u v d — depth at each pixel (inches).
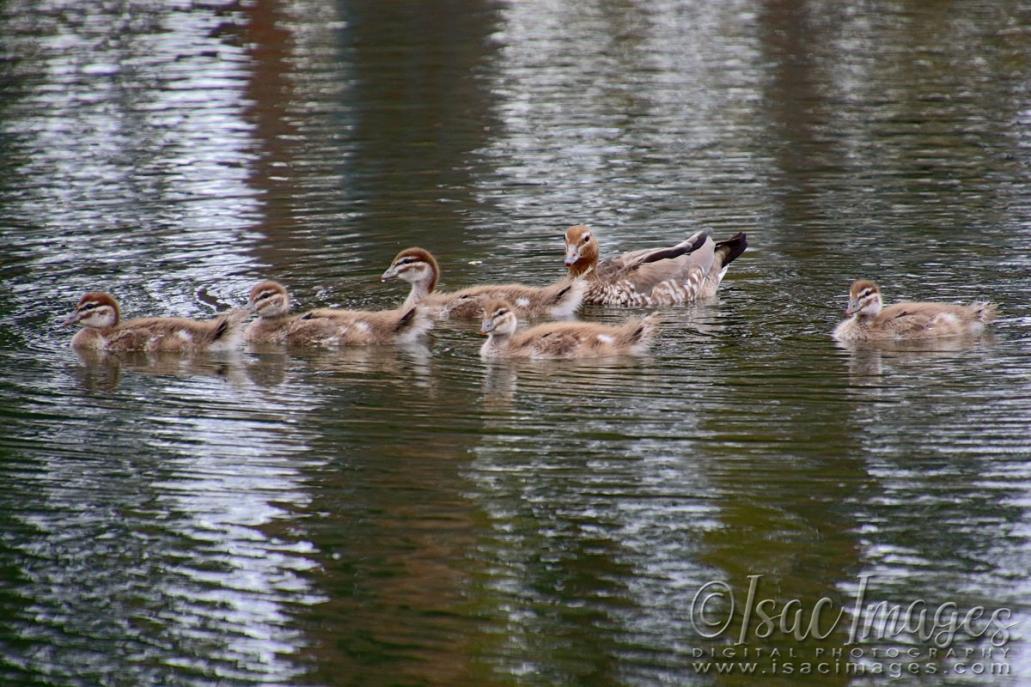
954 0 1784.0
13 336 745.6
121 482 550.0
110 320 730.2
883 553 481.4
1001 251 860.0
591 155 1124.5
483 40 1594.5
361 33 1628.9
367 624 450.9
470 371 684.7
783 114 1248.8
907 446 561.0
